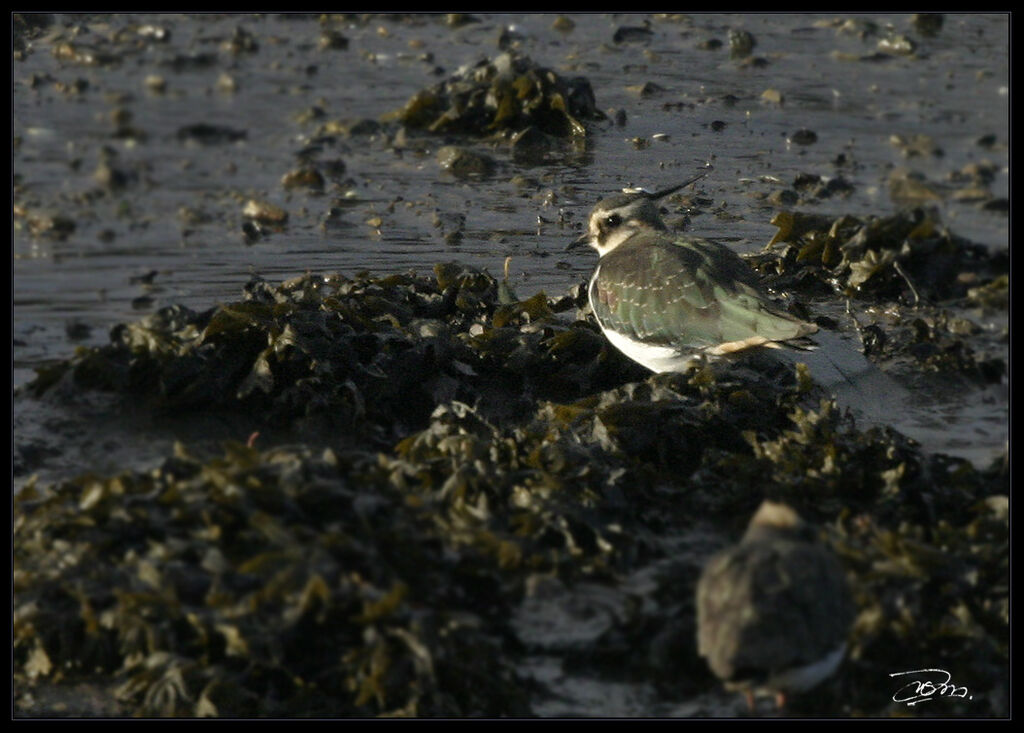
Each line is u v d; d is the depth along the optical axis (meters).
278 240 17.61
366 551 8.77
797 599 8.00
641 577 9.70
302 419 12.58
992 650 9.09
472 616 8.61
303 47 26.98
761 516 8.78
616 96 24.27
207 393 12.83
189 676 8.63
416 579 8.88
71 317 14.96
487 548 9.47
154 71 24.97
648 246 13.91
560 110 22.08
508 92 22.20
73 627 9.08
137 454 12.02
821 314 15.81
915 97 24.48
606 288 13.92
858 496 10.83
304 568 8.59
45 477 11.54
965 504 10.70
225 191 19.48
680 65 26.36
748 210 19.17
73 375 13.01
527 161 21.14
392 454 12.23
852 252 16.94
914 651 9.07
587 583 9.62
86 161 20.47
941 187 20.14
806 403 13.06
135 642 8.79
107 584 9.09
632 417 11.91
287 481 9.27
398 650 8.46
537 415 12.62
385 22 29.28
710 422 12.06
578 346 13.97
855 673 9.03
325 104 23.56
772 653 7.89
